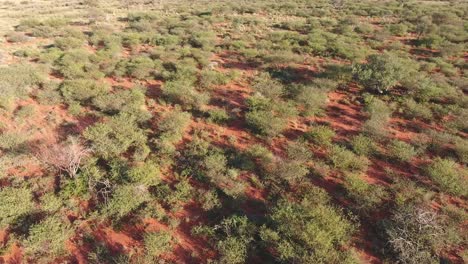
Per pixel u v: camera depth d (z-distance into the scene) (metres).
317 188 14.88
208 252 12.64
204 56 29.39
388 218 13.64
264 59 28.03
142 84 24.80
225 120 19.94
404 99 22.19
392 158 16.84
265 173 15.77
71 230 13.23
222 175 15.45
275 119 18.89
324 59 29.48
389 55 25.80
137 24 40.19
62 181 15.20
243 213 13.95
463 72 26.77
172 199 14.54
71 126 19.61
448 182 14.82
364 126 18.50
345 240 12.73
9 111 21.02
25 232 13.27
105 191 14.36
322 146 17.73
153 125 19.55
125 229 13.55
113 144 16.95
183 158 16.81
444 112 20.66
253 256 12.34
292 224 12.65
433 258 12.01
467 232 13.08
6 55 30.72
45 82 24.23
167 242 12.90
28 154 17.25
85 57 28.66
